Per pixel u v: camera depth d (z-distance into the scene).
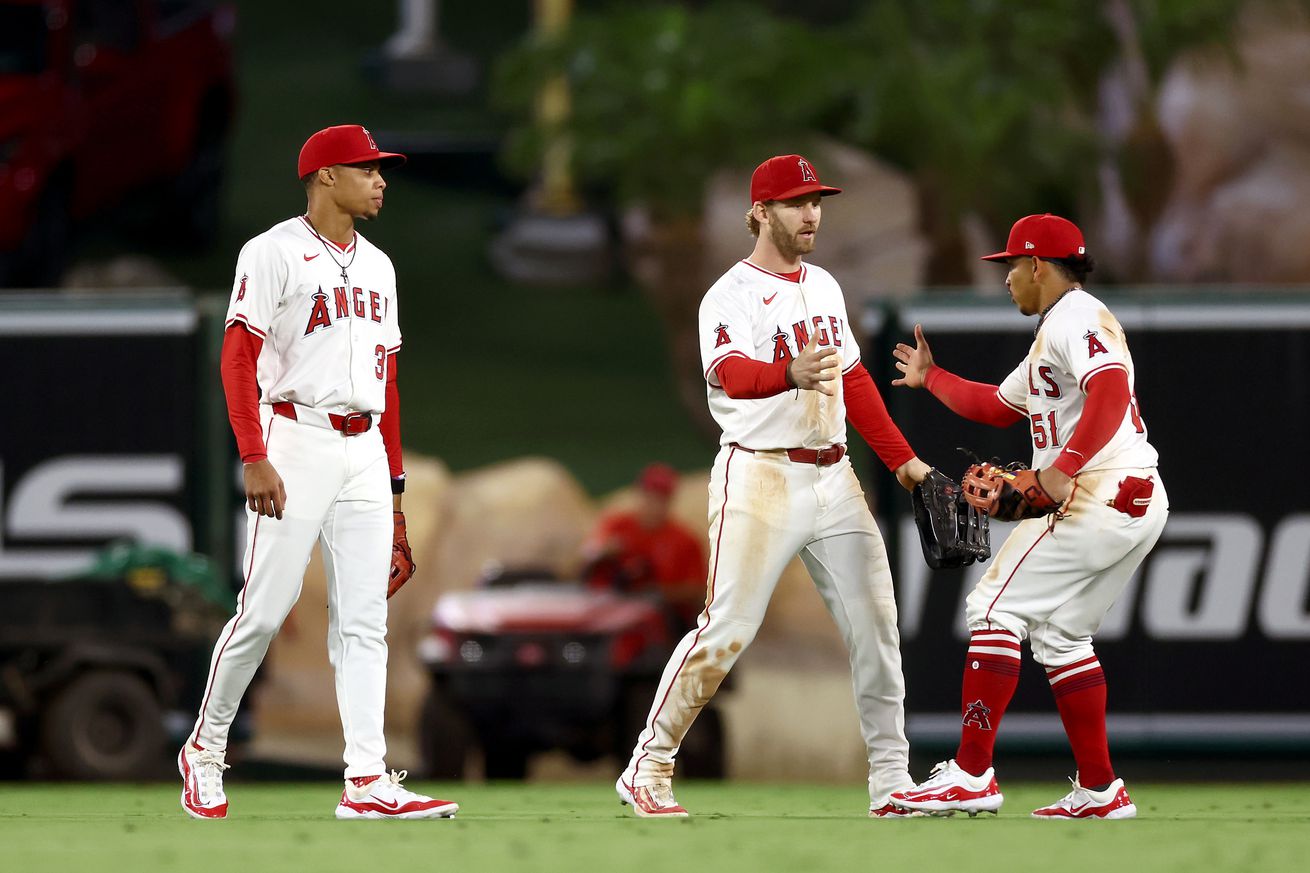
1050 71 57.59
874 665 20.30
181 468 35.25
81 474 35.22
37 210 49.53
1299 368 33.94
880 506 34.59
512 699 38.28
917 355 22.11
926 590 34.00
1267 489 33.88
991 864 14.90
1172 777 35.62
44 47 50.78
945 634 33.97
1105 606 20.23
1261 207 58.72
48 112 50.09
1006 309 33.66
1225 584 33.88
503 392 73.25
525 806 24.02
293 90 97.06
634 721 38.88
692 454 68.00
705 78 58.16
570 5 73.19
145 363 35.34
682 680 20.25
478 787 32.53
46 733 34.22
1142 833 17.83
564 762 48.62
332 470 19.66
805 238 20.06
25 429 35.22
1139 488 19.80
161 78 56.72
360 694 19.92
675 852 15.82
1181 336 34.06
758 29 59.31
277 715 51.59
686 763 36.97
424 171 92.88
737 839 17.09
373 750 20.00
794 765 47.56
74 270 65.75
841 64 57.97
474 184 92.69
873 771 20.62
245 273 19.41
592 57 59.38
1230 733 33.75
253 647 19.86
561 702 38.28
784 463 19.89
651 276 61.88
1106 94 60.66
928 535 20.31
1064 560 19.80
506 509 58.09
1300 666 33.75
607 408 72.00
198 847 16.31
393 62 97.31
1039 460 20.31
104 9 54.31
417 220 89.00
